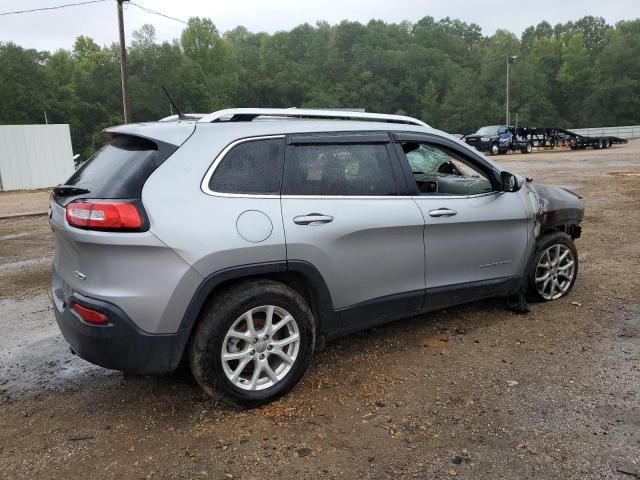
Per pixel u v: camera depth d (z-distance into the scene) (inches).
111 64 3403.1
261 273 129.5
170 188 121.7
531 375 148.1
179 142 126.7
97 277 118.9
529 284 198.4
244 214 127.1
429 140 165.9
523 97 3868.1
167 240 117.9
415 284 159.2
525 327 182.1
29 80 3014.3
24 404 140.9
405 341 173.2
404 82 4350.4
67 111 3068.4
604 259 269.6
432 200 161.6
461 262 169.2
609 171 769.6
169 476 109.3
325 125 146.9
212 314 125.0
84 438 124.0
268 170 134.1
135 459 115.3
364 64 4441.4
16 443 122.6
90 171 135.2
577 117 3909.9
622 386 140.3
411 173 160.2
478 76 4104.3
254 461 113.3
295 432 123.4
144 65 3457.2
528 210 185.5
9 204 640.4
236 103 3890.3
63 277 132.2
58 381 153.8
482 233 173.0
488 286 178.4
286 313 134.2
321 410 132.4
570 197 210.1
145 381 151.3
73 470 112.0
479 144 1357.0
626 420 125.1
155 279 118.2
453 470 109.2
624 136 2477.9
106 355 120.0
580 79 3988.7
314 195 139.2
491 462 111.5
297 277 141.0
